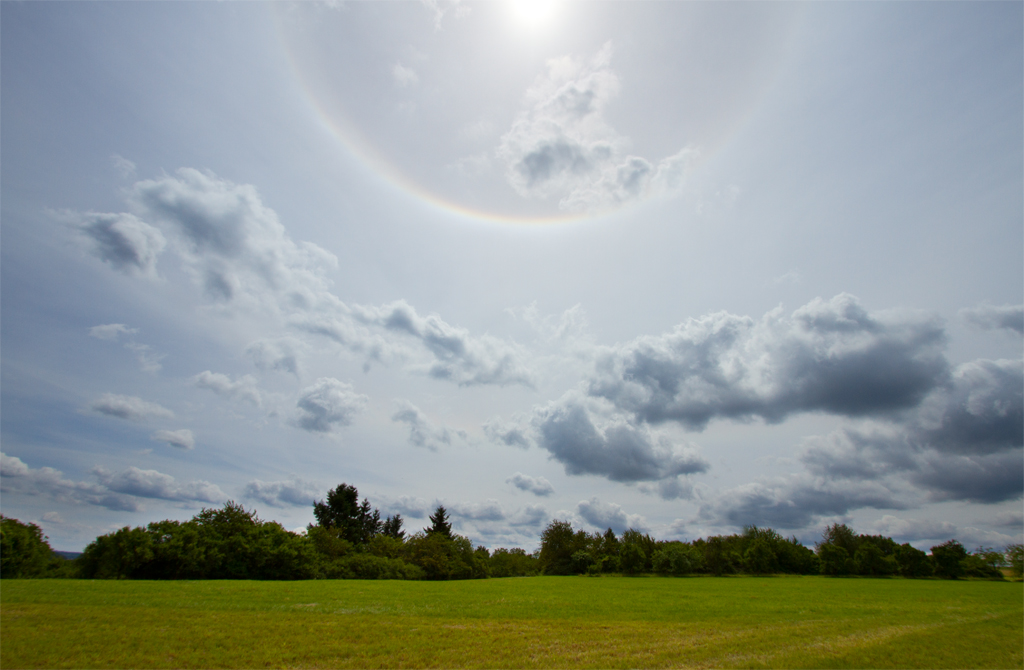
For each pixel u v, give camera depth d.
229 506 62.94
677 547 109.06
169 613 23.28
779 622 27.28
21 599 25.78
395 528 123.75
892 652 19.22
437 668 15.73
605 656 17.83
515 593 46.31
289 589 39.75
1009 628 25.83
